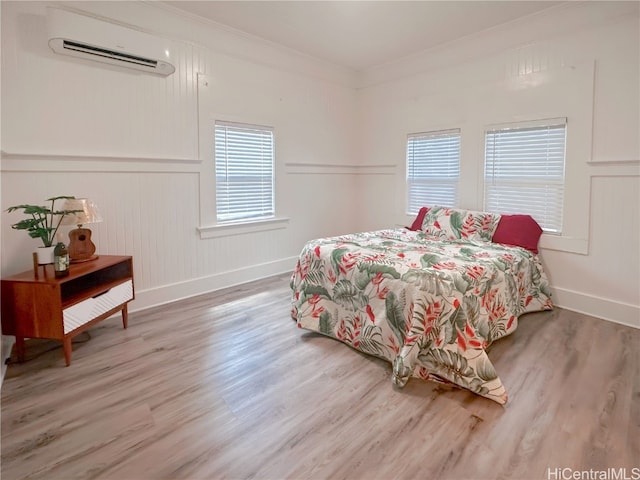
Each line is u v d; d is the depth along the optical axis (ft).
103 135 9.30
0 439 5.25
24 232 8.32
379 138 15.28
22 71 8.02
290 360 7.61
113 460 4.90
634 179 9.00
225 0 9.56
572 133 9.93
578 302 10.16
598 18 9.25
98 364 7.38
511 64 11.03
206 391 6.50
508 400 6.17
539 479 4.57
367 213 16.14
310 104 14.26
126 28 8.76
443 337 6.77
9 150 7.95
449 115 12.76
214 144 11.62
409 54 13.44
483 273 7.73
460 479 4.57
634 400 6.11
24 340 8.12
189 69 10.79
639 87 8.77
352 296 8.14
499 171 11.64
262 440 5.28
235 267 12.69
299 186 14.35
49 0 8.23
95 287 8.28
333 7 9.89
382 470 4.72
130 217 10.00
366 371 7.19
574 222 10.08
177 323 9.46
